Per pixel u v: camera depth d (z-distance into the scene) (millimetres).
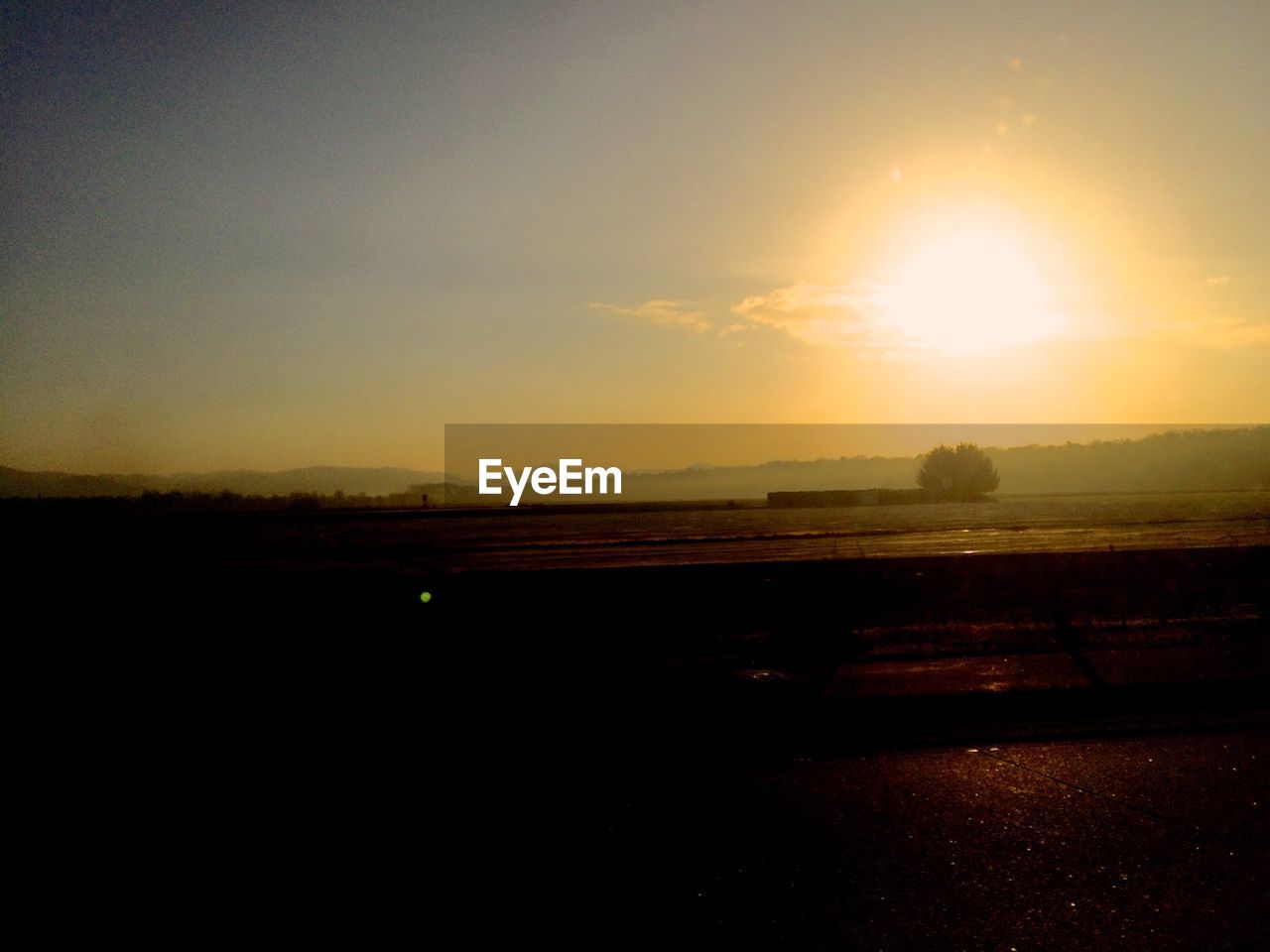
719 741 8594
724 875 5688
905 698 9328
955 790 7008
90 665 11195
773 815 6621
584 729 8969
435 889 5594
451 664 11281
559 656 11711
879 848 6008
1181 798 6773
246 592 12547
